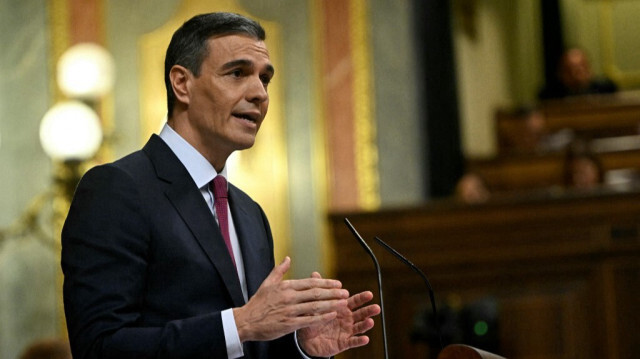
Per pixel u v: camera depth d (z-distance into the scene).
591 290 10.33
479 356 4.26
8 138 15.49
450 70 15.88
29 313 15.27
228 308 4.50
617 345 10.20
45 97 15.55
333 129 15.58
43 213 15.34
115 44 15.70
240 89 4.64
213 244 4.55
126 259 4.34
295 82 15.67
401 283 10.59
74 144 13.86
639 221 10.32
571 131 19.02
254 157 15.52
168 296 4.43
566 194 10.46
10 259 15.34
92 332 4.17
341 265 10.70
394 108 15.66
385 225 10.66
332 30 15.71
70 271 4.33
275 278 4.18
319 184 15.48
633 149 17.12
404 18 15.77
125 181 4.50
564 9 25.36
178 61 4.71
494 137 19.86
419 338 9.45
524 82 23.27
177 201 4.58
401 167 15.56
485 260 10.52
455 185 15.60
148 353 4.12
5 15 15.68
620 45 26.23
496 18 21.47
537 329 10.29
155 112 15.55
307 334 4.68
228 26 4.68
